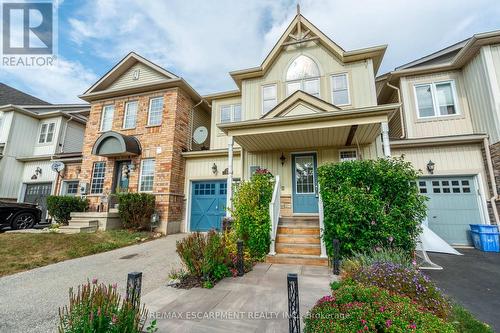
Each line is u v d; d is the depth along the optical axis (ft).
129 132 38.55
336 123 23.06
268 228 20.20
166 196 34.09
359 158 28.27
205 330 9.31
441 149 28.58
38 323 10.44
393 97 37.50
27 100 63.21
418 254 20.84
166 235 32.68
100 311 7.14
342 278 13.94
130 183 36.29
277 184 23.79
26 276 16.65
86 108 57.00
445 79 31.86
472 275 16.62
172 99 37.70
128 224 32.12
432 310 10.05
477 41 26.99
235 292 13.19
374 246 16.62
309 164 30.35
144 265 19.11
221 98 40.81
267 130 25.08
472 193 27.14
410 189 17.39
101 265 19.16
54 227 31.94
